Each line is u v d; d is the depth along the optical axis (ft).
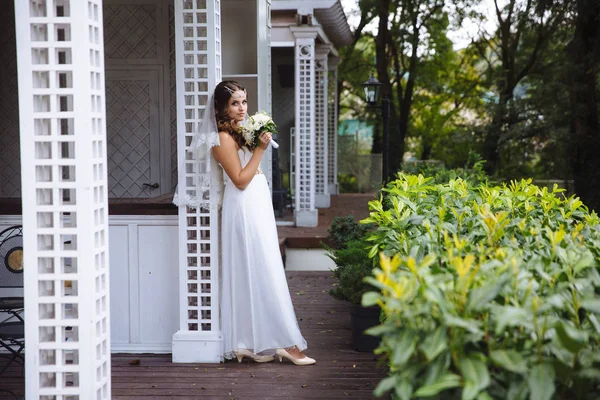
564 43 49.32
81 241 10.13
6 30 19.63
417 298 6.85
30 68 9.98
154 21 21.54
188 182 16.03
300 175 37.76
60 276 10.20
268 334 15.64
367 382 14.47
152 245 16.61
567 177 45.70
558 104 45.09
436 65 76.28
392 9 67.62
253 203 15.64
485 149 56.44
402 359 6.40
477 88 76.28
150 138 21.80
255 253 15.58
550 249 8.94
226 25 27.07
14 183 19.89
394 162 60.49
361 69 78.28
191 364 15.88
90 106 10.10
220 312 16.25
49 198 10.45
